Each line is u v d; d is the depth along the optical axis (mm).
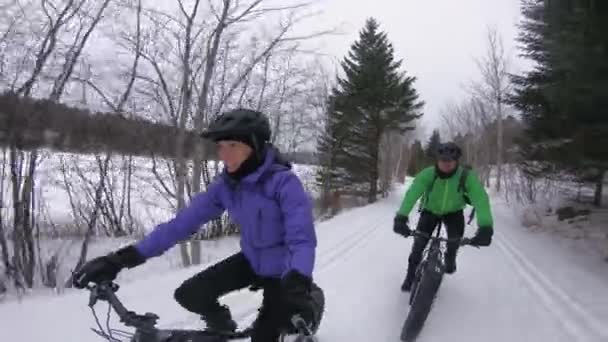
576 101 8930
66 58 8211
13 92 7574
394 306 5258
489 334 4492
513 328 4633
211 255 10641
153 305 4703
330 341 4266
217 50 8867
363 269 7012
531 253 8352
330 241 9297
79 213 11008
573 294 5680
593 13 8227
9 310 4391
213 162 12391
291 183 2402
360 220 13242
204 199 2643
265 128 2410
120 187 12898
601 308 5035
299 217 2320
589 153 11062
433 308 5234
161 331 2150
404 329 4184
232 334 2576
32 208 8375
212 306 2664
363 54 25172
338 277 6516
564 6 9656
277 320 2512
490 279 6480
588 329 4473
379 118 25344
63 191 11641
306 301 2104
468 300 5539
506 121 30438
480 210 4496
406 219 4727
